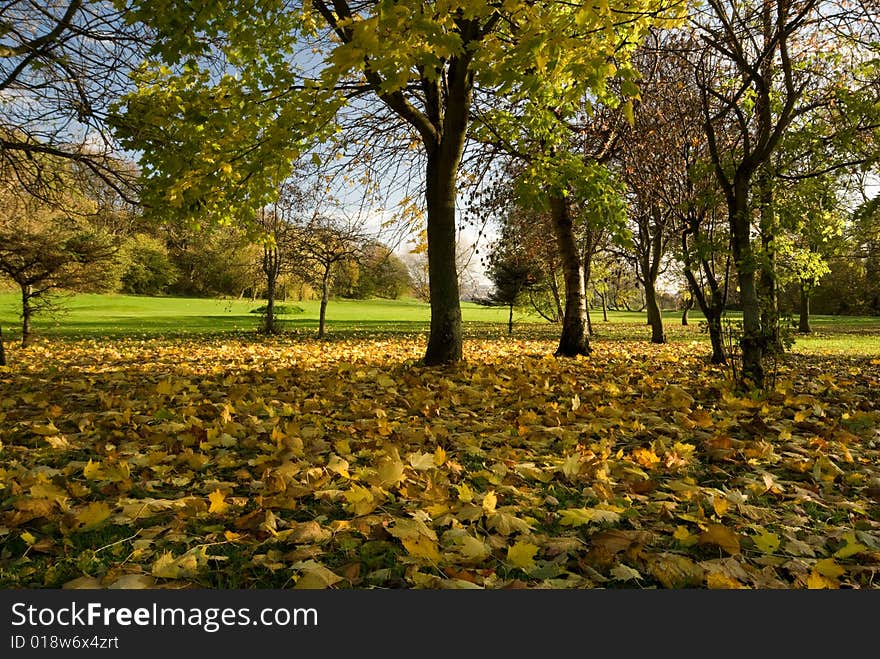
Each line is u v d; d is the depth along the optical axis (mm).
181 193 7223
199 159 7234
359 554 2174
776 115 7609
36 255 11766
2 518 2385
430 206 8305
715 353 9062
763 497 2840
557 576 2002
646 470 3246
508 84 4637
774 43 5973
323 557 2137
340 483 2920
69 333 18969
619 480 3070
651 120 7691
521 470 3145
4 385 6375
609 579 1987
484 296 25109
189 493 2840
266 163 7566
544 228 15773
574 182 7980
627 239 8070
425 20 4000
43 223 12164
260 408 4855
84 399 5391
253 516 2373
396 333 21000
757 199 7672
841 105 7613
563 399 5422
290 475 2910
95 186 8367
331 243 16875
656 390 6129
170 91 7402
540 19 4398
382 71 4152
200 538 2264
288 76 6891
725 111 6504
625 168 8672
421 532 2158
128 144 7188
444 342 8305
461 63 6957
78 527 2303
